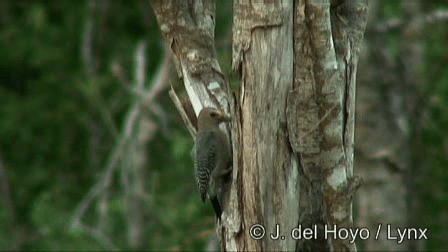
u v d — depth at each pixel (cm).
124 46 2459
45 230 1853
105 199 1858
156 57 2369
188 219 1691
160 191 1822
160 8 1088
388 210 1653
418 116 1727
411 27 1741
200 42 1091
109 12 2494
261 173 1023
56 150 2483
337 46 1038
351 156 1052
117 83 2247
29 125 2508
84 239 1772
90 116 2364
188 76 1093
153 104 1845
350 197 1043
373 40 1653
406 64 1738
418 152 1717
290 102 1015
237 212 1039
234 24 1025
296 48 1014
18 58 2592
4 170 2388
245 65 1017
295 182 1030
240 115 1025
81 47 2464
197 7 1095
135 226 1836
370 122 1653
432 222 1758
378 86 1656
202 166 1040
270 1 1004
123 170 1867
